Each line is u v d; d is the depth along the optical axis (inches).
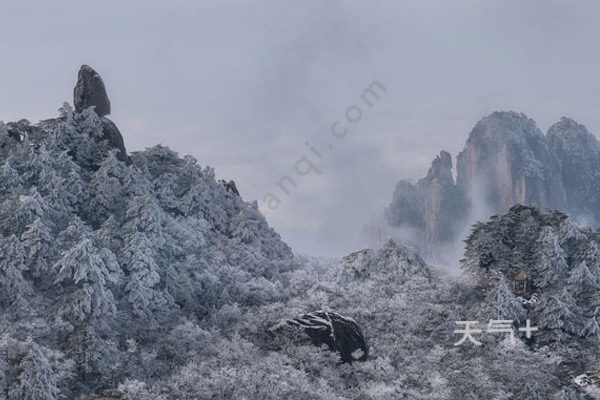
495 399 2153.1
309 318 2397.9
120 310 2289.6
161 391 1959.9
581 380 2306.8
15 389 1756.9
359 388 2236.7
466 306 2659.9
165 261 2516.0
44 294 2220.7
